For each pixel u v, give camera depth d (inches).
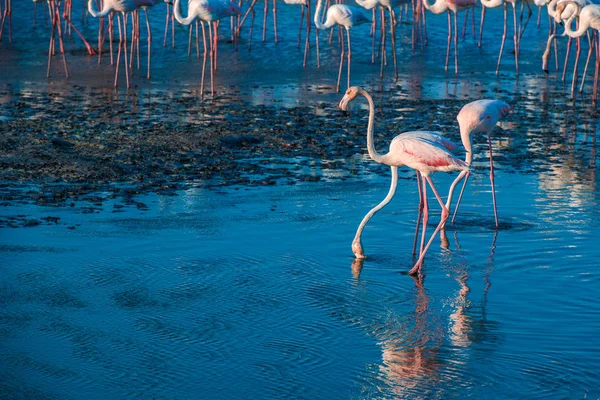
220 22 1428.4
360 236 445.4
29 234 465.7
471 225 497.4
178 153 679.7
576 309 371.9
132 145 697.0
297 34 1380.4
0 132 730.2
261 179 605.3
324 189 578.2
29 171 610.9
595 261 432.1
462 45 1353.3
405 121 831.7
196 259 432.1
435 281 407.8
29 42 1285.7
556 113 895.7
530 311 370.0
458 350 330.0
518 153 706.8
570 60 1267.2
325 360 320.2
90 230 475.8
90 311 363.9
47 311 362.3
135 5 1047.0
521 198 557.3
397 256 444.5
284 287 396.8
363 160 672.4
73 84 1026.1
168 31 1373.0
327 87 1044.5
